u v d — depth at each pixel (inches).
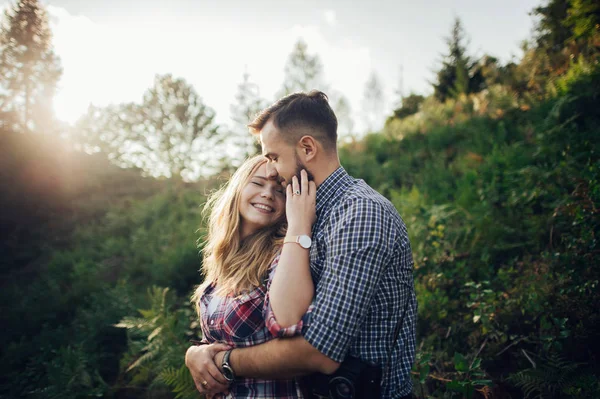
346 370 47.6
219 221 73.1
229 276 63.4
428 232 142.9
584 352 84.4
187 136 355.9
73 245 282.0
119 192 353.4
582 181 116.0
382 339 49.7
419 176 219.3
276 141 56.2
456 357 80.7
